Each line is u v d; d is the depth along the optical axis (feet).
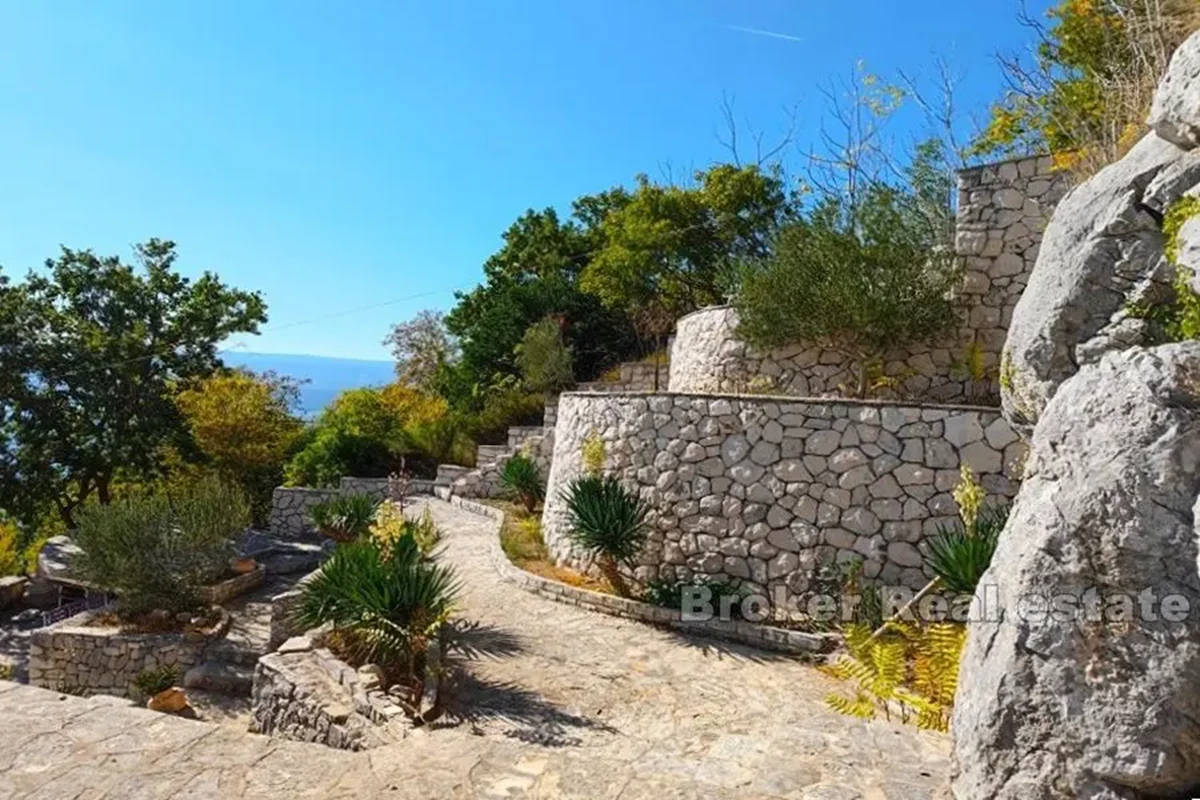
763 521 30.32
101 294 68.59
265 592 44.88
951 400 36.29
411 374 123.03
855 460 29.07
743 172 70.44
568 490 37.27
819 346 39.09
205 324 71.26
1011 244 35.60
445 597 26.71
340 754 12.25
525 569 36.40
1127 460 9.03
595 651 26.91
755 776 12.38
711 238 72.33
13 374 60.03
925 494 27.86
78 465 64.69
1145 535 8.71
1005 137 46.62
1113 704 8.60
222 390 75.82
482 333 87.66
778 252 41.27
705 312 47.24
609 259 71.97
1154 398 9.09
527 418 73.20
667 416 33.40
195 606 39.68
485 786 11.32
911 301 35.22
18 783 11.01
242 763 11.80
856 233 37.86
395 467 75.66
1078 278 12.76
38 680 36.83
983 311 35.96
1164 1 22.25
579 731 20.47
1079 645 9.03
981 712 9.96
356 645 25.38
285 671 24.26
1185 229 11.02
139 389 67.67
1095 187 13.53
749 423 31.22
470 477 61.57
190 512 40.19
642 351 79.56
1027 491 10.93
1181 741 8.13
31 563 71.26
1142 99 21.65
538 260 96.12
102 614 40.16
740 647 27.45
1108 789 8.55
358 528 48.44
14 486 61.26
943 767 13.04
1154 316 11.73
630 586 32.94
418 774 11.61
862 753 13.78
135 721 13.16
